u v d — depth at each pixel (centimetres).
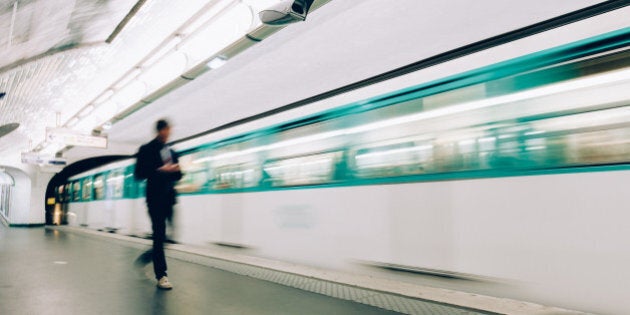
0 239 1188
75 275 550
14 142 1527
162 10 508
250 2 489
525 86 383
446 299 386
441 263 429
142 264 651
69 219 1909
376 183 504
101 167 1477
